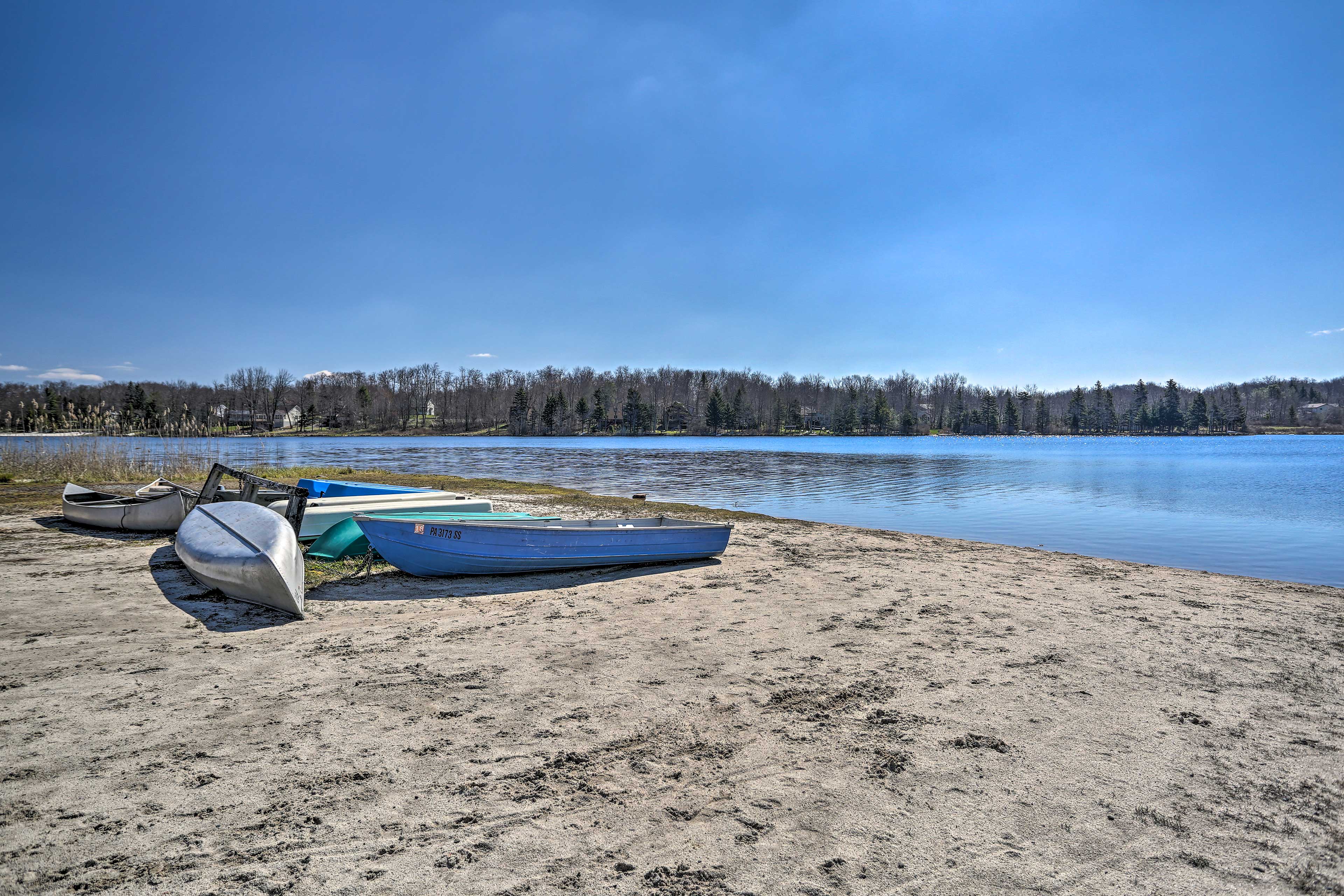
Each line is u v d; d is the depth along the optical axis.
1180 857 3.20
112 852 3.12
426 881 2.96
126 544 10.83
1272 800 3.73
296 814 3.46
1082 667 5.88
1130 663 6.02
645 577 9.45
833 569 10.14
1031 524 17.83
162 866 3.02
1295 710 4.98
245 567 7.20
